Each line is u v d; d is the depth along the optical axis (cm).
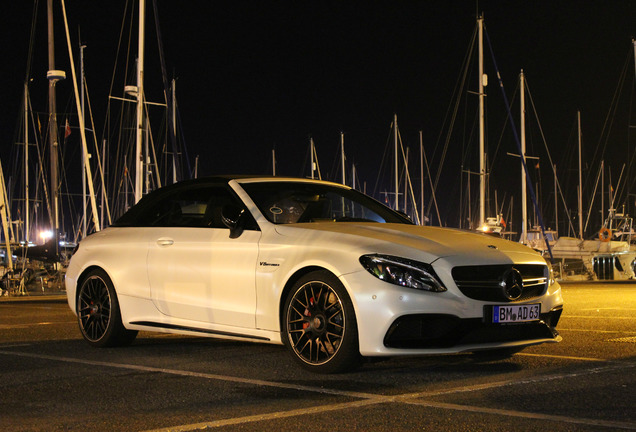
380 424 337
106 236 635
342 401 386
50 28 2297
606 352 546
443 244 484
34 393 415
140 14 2027
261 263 511
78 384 441
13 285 1817
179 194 611
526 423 334
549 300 509
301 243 496
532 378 442
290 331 487
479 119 3127
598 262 3127
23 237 4353
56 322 841
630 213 3897
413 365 497
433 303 451
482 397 390
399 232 504
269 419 348
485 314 465
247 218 546
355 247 471
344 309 459
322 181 630
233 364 510
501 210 6134
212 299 540
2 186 1814
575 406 367
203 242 554
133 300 593
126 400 395
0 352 580
